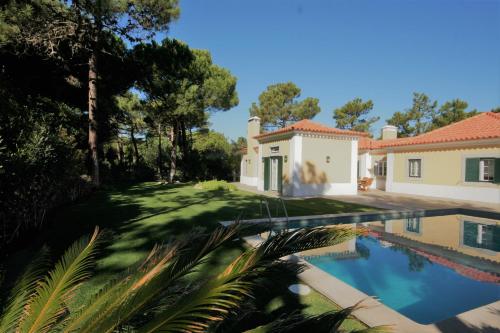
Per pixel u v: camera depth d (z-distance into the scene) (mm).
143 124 25141
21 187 5402
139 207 9695
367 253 6281
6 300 1898
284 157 15586
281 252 1447
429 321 3648
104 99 18375
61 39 12922
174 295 1543
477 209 10656
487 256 6125
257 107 38875
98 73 15422
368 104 37312
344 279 4977
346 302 3178
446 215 10406
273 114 37531
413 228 8547
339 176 15703
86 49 13680
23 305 1814
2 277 2689
